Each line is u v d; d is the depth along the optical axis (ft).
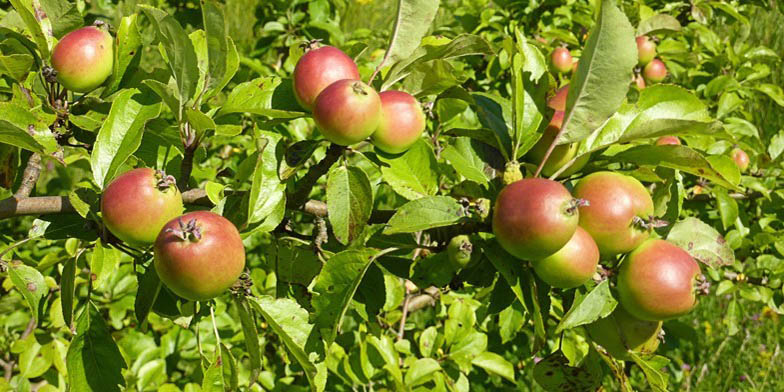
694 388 7.21
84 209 2.39
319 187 4.66
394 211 2.67
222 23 2.39
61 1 2.61
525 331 4.87
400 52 2.51
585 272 2.37
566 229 2.30
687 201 4.56
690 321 7.72
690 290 2.41
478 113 2.61
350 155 2.70
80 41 2.58
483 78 5.41
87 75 2.59
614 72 2.43
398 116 2.43
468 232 2.46
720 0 5.74
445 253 2.63
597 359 2.65
